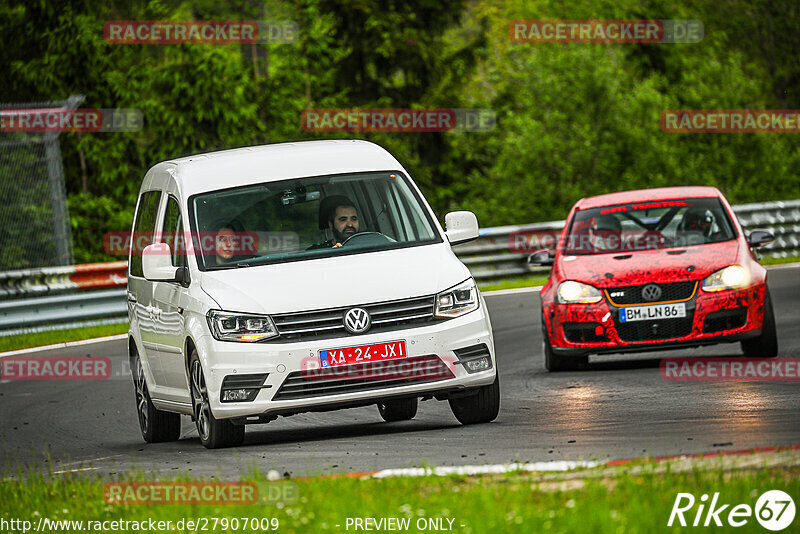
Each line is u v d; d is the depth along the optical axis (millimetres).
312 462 27703
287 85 134875
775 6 176125
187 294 32531
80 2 122188
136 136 124938
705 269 42531
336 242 33344
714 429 28219
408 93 155875
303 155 35375
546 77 130625
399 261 32062
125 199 120688
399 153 145750
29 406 47719
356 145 36531
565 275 44375
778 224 99000
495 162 145375
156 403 36875
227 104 122812
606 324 42812
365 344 30453
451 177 156875
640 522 17734
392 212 34094
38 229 83938
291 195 33844
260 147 37344
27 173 83375
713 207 46562
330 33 151375
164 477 27172
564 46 134625
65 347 65188
